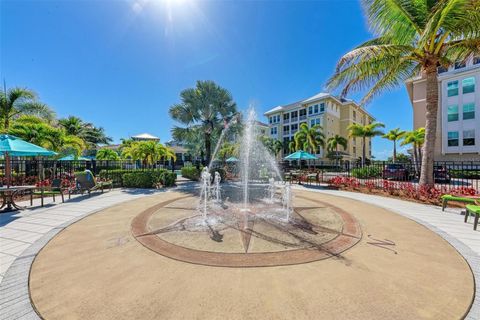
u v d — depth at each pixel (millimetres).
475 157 20531
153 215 5570
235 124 15492
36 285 2510
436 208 6406
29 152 7086
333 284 2498
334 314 2012
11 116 12922
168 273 2756
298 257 3186
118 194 9039
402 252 3375
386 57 7297
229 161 18156
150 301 2211
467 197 5906
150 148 12656
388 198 8055
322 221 5035
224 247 3541
